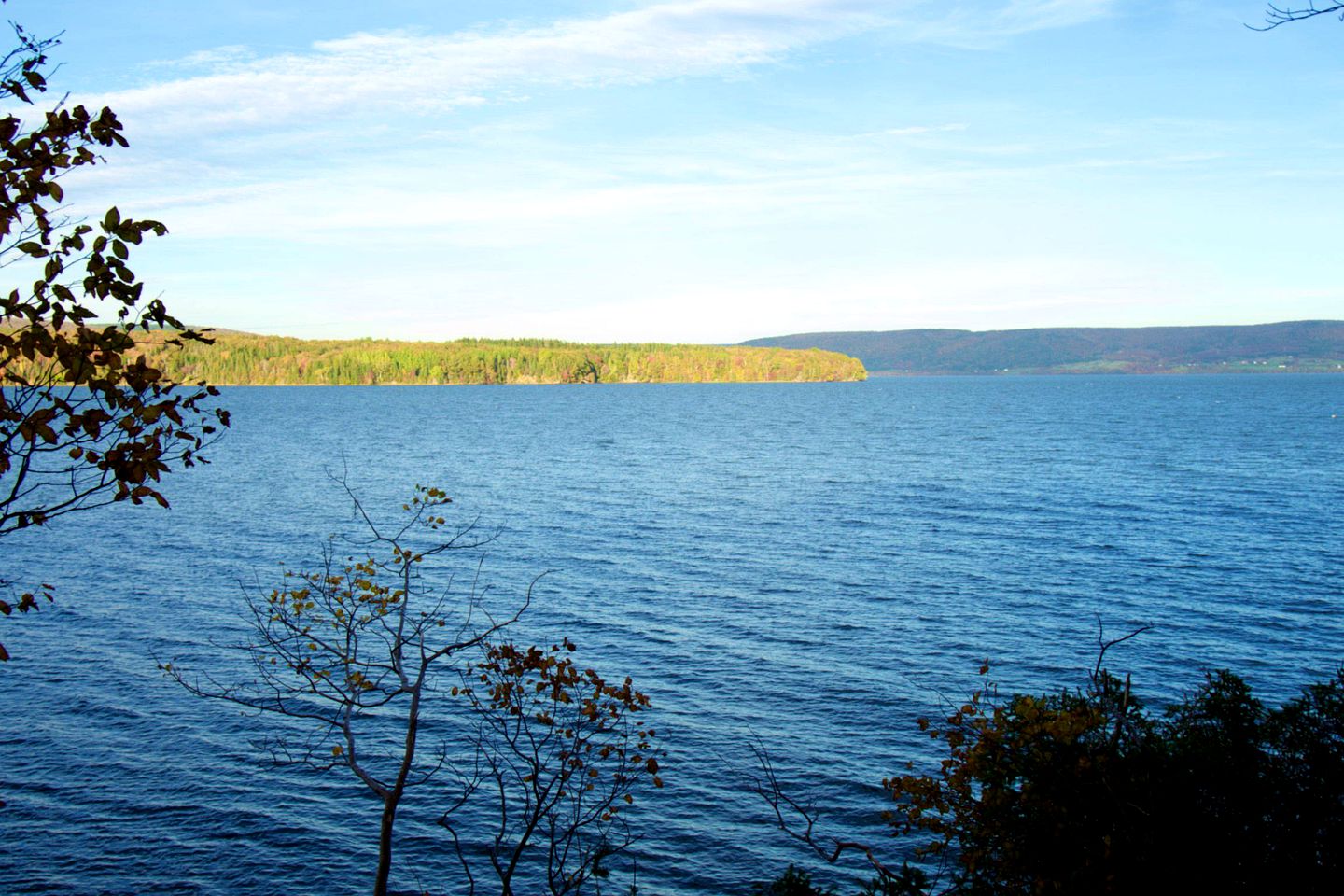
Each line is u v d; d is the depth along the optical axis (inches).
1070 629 1448.1
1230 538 2158.0
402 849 864.9
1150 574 1800.0
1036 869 349.7
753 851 853.2
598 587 1713.8
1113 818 339.6
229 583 1740.9
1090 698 407.8
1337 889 312.5
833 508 2667.3
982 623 1487.5
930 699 1172.5
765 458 4097.0
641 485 3186.5
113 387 227.0
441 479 3373.5
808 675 1256.2
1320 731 347.9
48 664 1299.2
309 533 2269.9
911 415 7327.8
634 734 1057.5
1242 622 1471.5
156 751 1043.9
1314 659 1290.6
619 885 808.3
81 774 994.1
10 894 791.1
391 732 1064.8
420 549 2052.2
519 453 4365.2
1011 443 4751.5
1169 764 347.9
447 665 1235.9
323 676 427.2
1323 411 7519.7
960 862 394.6
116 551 2062.0
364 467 3786.9
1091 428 5743.1
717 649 1360.7
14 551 2062.0
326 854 858.8
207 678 1243.8
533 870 835.4
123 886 809.5
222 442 4977.9
